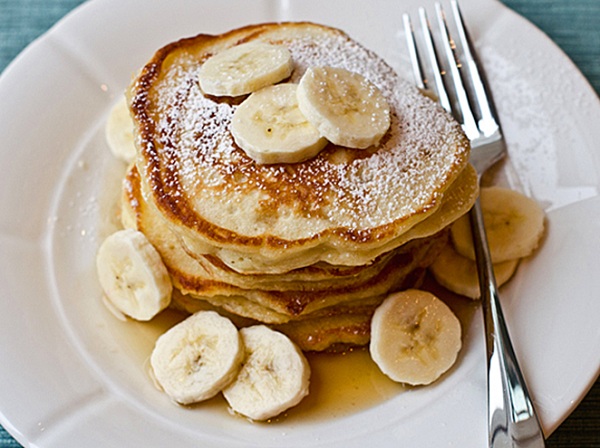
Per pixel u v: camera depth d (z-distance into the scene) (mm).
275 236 364
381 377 391
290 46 415
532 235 407
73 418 367
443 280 414
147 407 375
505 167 440
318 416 379
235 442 367
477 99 456
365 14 482
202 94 394
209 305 406
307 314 400
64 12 526
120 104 453
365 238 361
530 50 463
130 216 419
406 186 371
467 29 474
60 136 446
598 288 392
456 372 383
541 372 372
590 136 433
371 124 373
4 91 448
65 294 407
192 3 479
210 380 376
